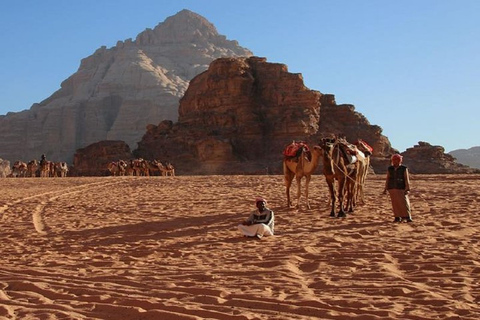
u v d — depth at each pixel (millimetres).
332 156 16312
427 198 21469
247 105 103562
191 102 110750
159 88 190125
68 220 17547
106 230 15031
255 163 93688
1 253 11867
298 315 6590
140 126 181125
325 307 6812
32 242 13406
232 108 103625
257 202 13422
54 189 33188
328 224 14727
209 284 8188
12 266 10164
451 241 11188
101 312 6977
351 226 14250
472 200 19828
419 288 7559
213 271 9141
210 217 17031
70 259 10953
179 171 94875
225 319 6512
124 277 8836
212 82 106562
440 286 7691
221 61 107625
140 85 194500
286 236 12930
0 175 83375
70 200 24828
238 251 11109
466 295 7105
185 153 98000
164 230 14703
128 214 18719
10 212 20234
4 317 6777
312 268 9258
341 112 110625
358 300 7035
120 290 7984
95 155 105000
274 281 8250
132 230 14883
